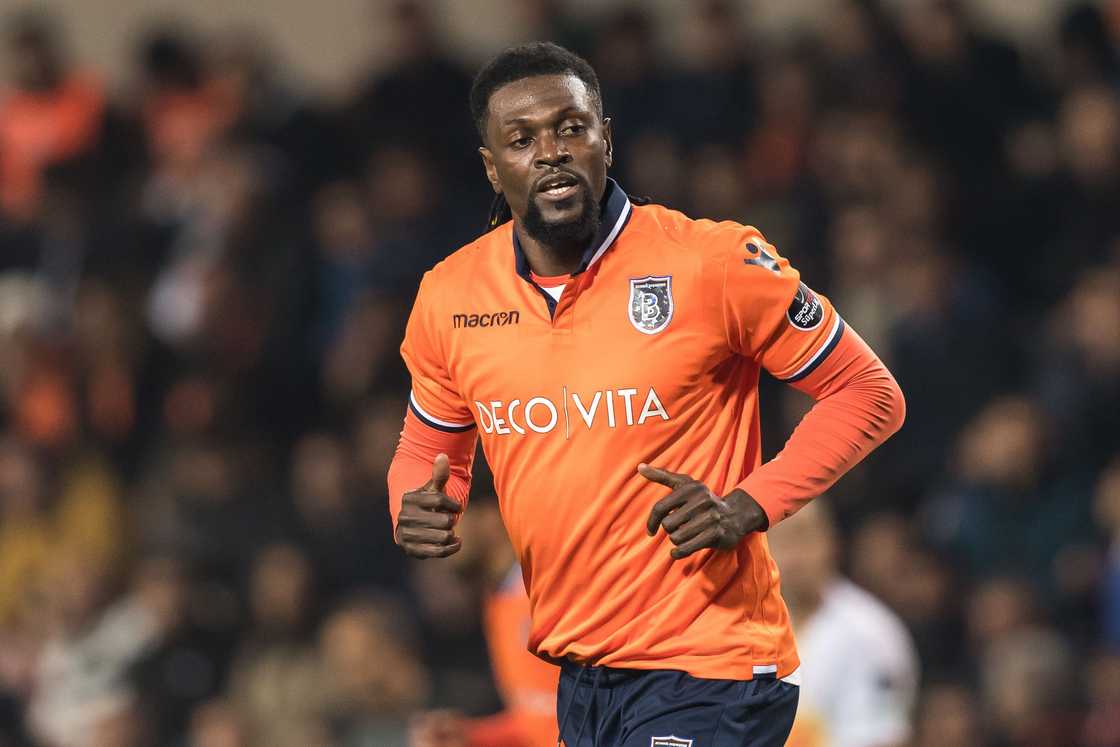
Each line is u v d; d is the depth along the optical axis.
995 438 30.41
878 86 35.97
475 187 38.28
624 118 36.84
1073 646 28.83
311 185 39.53
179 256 39.69
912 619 29.34
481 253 13.91
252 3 45.84
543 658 14.15
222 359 37.94
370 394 36.03
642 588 13.42
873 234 33.06
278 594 31.62
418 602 31.64
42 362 38.72
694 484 12.83
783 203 34.88
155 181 41.66
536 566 13.73
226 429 36.50
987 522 30.14
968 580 29.92
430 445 14.66
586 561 13.47
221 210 39.53
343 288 37.72
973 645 29.00
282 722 30.41
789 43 38.16
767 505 13.09
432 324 13.98
